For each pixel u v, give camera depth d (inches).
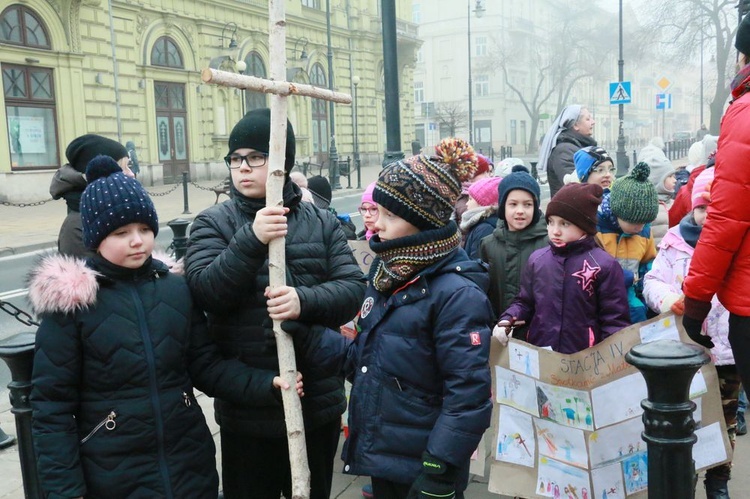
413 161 87.8
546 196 711.1
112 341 87.0
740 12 253.0
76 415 88.9
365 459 87.7
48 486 84.0
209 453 95.2
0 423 171.9
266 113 101.6
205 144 1063.6
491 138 2514.8
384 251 88.4
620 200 135.5
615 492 109.0
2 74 757.9
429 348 86.0
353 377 98.0
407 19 1579.7
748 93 93.0
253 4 1131.3
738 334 95.0
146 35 945.5
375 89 1453.0
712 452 105.8
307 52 1259.8
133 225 89.0
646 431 78.5
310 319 94.9
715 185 92.5
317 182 219.0
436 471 79.0
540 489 112.1
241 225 101.1
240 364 97.1
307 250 101.7
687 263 127.6
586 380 110.3
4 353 101.7
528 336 125.4
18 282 380.8
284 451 105.8
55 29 810.8
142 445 87.8
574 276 119.3
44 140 813.2
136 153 924.6
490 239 145.0
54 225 607.8
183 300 93.4
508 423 114.7
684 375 75.7
